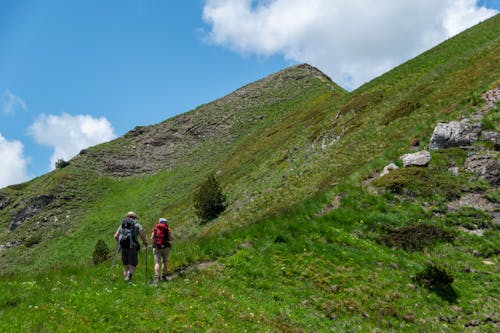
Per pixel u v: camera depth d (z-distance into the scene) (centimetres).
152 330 1118
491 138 2398
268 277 1605
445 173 2311
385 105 4447
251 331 1195
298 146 5159
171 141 11031
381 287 1550
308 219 2147
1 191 10450
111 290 1367
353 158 3497
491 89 2878
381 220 2066
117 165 10175
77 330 1066
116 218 7381
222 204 4744
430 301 1480
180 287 1450
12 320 1106
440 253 1820
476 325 1350
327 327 1308
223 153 9019
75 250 6384
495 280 1591
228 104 11756
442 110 3120
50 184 9075
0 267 6575
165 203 7388
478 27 5591
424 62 5369
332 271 1656
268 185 4394
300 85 11331
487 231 1925
